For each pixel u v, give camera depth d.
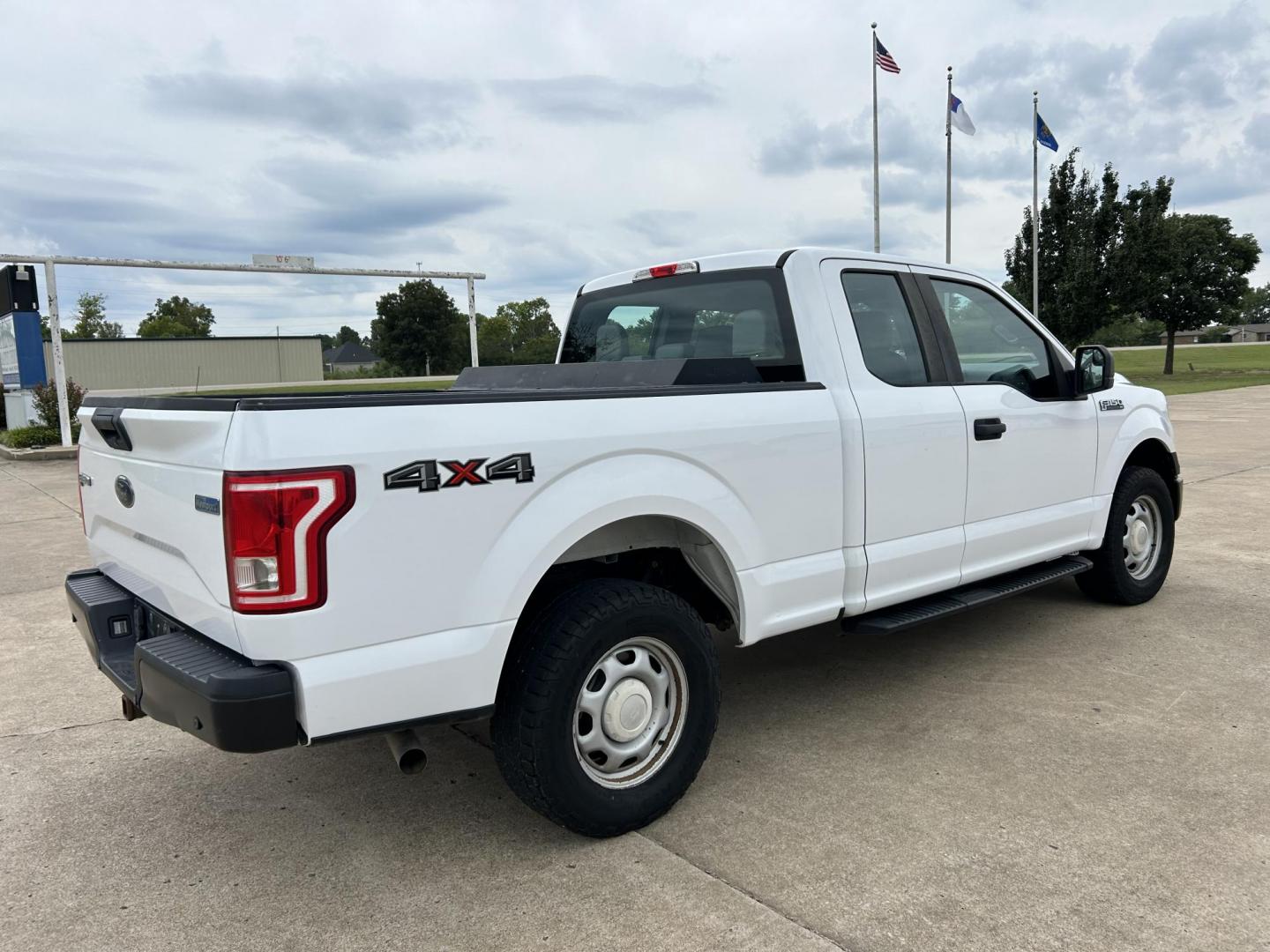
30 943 2.51
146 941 2.51
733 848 2.89
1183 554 6.71
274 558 2.29
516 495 2.67
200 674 2.37
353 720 2.44
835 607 3.59
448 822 3.14
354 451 2.38
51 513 10.22
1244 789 3.17
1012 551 4.35
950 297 4.23
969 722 3.82
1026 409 4.36
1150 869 2.69
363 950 2.44
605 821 2.89
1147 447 5.50
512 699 2.77
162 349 55.78
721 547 3.18
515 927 2.52
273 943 2.48
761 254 3.79
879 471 3.66
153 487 2.71
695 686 3.10
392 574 2.46
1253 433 15.78
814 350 3.59
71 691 4.51
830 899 2.60
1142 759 3.42
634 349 4.48
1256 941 2.35
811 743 3.67
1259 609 5.32
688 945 2.41
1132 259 34.06
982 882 2.65
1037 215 31.33
